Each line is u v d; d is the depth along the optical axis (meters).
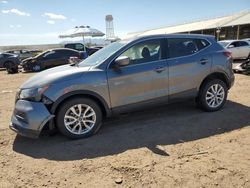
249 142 4.45
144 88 5.21
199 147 4.32
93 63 5.20
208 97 5.91
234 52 19.31
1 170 3.87
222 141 4.52
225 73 5.97
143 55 5.26
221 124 5.27
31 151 4.45
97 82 4.81
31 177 3.66
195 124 5.31
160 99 5.38
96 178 3.56
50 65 18.62
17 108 4.71
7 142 4.85
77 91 4.68
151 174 3.58
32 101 4.60
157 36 5.44
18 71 19.45
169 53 5.48
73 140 4.80
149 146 4.43
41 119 4.49
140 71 5.13
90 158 4.10
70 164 3.95
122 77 5.00
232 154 4.05
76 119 4.77
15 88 11.12
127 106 5.12
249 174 3.50
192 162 3.85
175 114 5.94
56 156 4.22
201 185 3.31
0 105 7.75
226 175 3.50
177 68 5.46
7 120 6.19
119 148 4.40
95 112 4.89
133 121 5.63
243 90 8.10
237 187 3.25
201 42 5.86
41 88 4.55
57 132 5.16
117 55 5.05
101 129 5.26
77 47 23.88
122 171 3.69
